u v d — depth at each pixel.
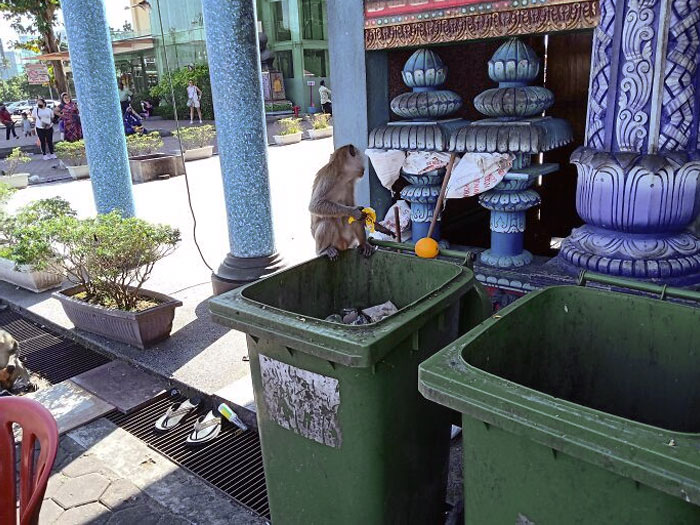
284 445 2.53
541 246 5.95
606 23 3.48
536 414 1.58
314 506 2.53
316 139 19.94
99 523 3.16
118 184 7.46
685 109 3.36
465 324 2.85
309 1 31.34
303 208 9.80
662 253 3.58
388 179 4.71
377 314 3.02
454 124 4.55
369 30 4.51
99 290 5.48
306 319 2.25
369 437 2.26
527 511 1.76
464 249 4.79
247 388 4.25
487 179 4.12
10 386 4.61
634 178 3.45
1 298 6.64
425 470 2.62
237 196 5.91
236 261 6.05
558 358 2.49
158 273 6.98
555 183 6.21
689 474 1.35
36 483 1.85
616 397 2.43
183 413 4.13
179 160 14.40
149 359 4.85
